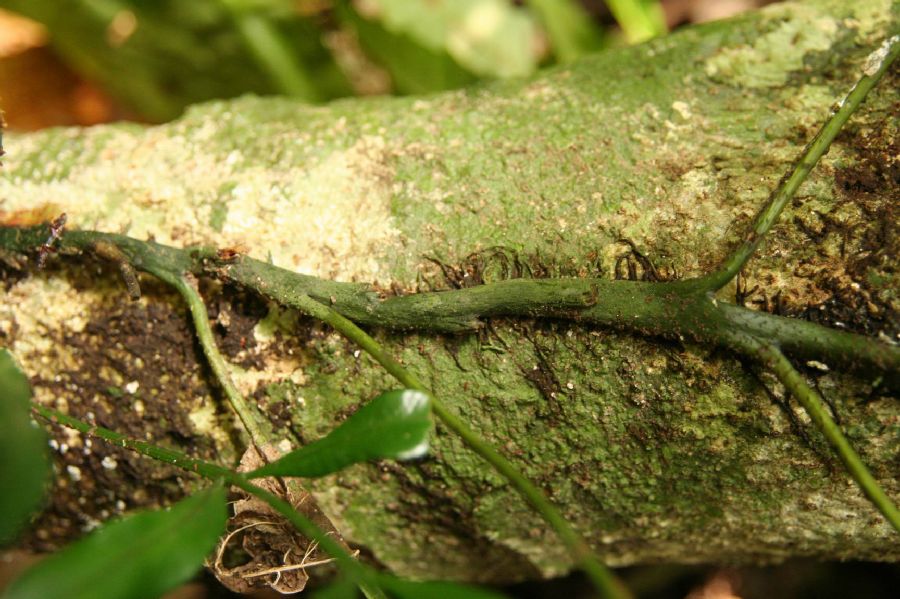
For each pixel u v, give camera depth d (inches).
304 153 17.6
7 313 17.5
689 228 16.6
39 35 25.5
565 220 16.9
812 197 16.5
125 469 17.5
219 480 15.8
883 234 16.3
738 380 16.3
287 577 16.8
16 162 17.9
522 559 18.3
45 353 17.4
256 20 22.4
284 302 16.8
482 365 16.8
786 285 16.3
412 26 22.0
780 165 16.7
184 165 17.7
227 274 16.9
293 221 17.2
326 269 17.1
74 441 17.5
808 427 16.3
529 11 24.4
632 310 16.3
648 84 17.6
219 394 17.2
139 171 17.7
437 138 17.5
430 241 17.0
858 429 16.2
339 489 17.6
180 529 15.2
